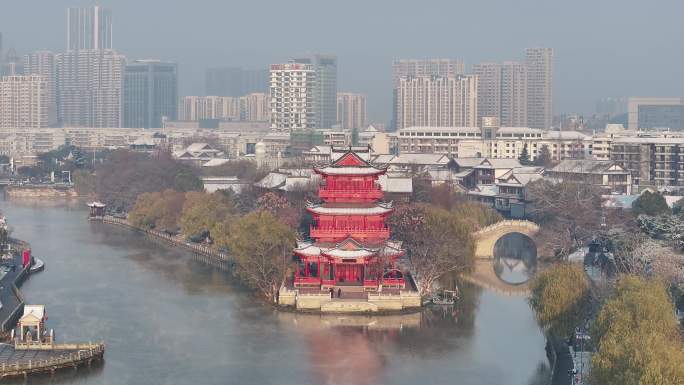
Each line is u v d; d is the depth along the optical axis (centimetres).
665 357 16088
